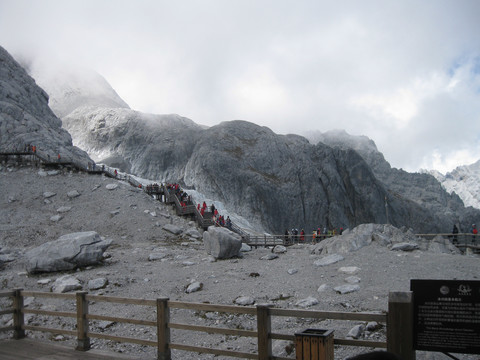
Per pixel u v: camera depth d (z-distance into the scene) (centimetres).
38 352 885
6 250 2480
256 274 1948
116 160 13012
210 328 739
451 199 18238
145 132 14562
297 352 626
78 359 833
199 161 12750
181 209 3991
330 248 2314
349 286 1622
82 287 1811
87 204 3962
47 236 3312
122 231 3444
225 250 2384
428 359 942
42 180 4431
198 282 1802
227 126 14312
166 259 2370
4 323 1416
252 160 13062
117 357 828
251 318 1407
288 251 2578
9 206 3900
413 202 14300
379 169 19988
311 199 12588
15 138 5356
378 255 2142
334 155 14200
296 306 1448
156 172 13262
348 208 12950
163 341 786
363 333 1159
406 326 585
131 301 831
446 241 2406
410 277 1758
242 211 11519
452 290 562
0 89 6262
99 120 15088
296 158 13762
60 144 5734
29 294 985
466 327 553
